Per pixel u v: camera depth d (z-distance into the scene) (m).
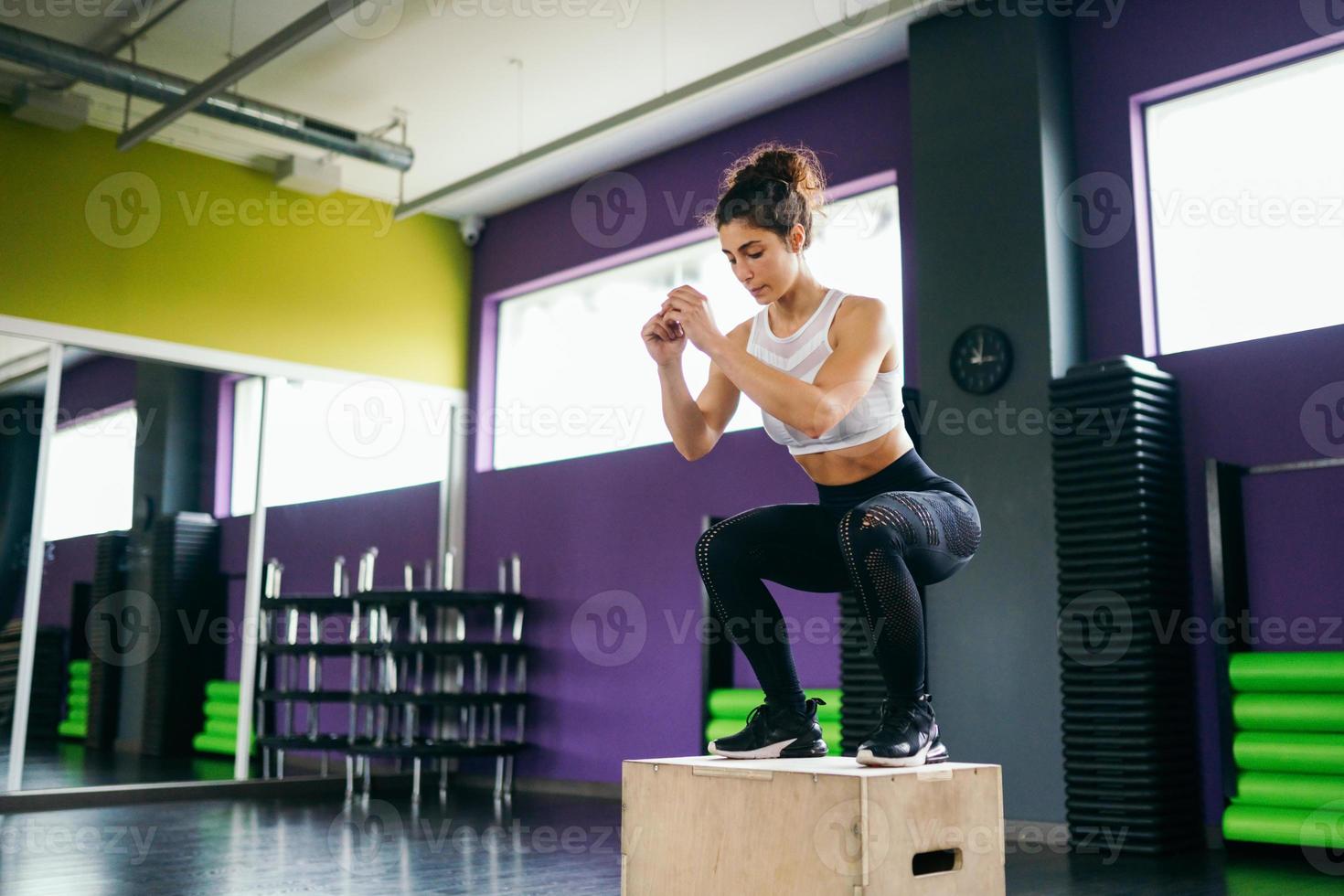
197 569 6.51
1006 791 4.71
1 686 5.79
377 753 6.21
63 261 6.21
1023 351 4.88
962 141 5.17
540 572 7.08
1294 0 4.59
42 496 6.02
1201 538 4.62
